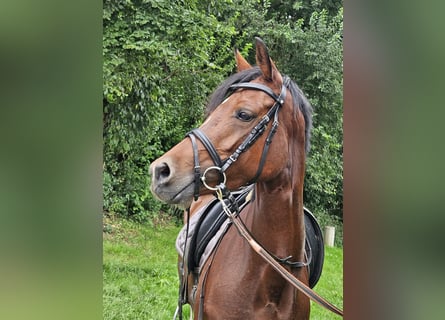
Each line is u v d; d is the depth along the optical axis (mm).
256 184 1856
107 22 4430
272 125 1728
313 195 8312
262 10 8750
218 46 7566
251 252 1855
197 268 2266
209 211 2365
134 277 5156
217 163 1657
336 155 8164
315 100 7809
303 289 1728
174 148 1684
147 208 7316
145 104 5098
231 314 1853
